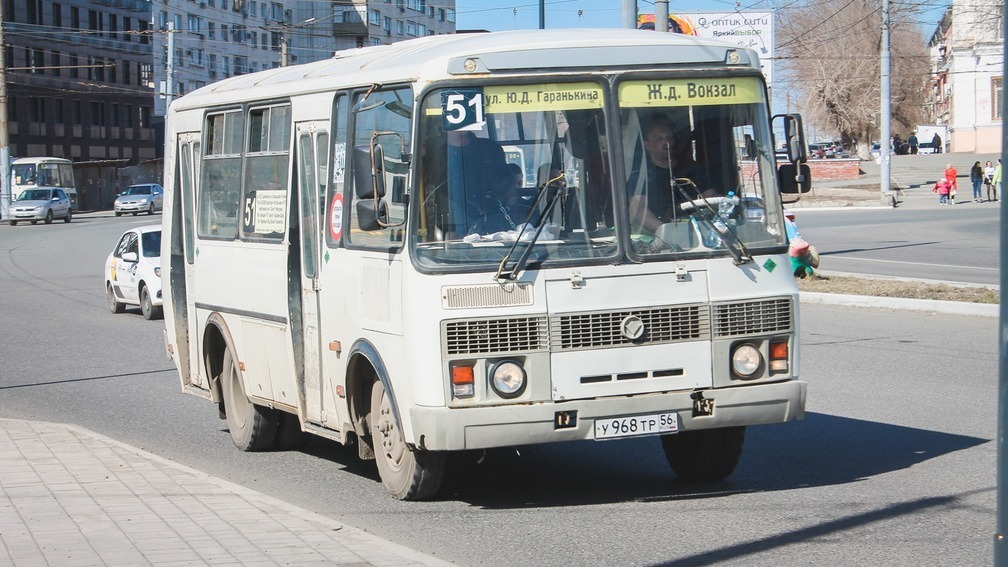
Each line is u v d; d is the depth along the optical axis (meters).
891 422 10.33
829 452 9.25
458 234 7.12
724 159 7.57
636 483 8.47
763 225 7.62
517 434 7.08
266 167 9.28
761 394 7.45
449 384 7.03
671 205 7.41
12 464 8.71
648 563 6.36
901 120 92.44
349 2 108.12
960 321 17.34
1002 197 4.11
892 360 13.88
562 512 7.61
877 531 6.88
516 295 7.10
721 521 7.23
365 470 9.33
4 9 81.62
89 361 16.00
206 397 10.77
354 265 7.91
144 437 10.85
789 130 7.73
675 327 7.32
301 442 10.27
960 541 6.64
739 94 7.65
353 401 8.13
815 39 80.25
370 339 7.72
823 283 21.77
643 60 7.48
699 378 7.36
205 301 10.48
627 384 7.23
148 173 88.12
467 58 7.21
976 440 9.52
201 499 7.53
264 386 9.49
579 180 7.29
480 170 7.18
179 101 11.05
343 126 8.15
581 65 7.38
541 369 7.11
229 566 5.93
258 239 9.38
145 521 6.93
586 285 7.18
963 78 80.88
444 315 7.02
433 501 8.03
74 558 6.10
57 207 59.75
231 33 106.12
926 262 26.88
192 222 10.76
